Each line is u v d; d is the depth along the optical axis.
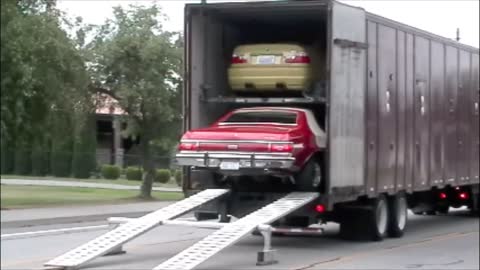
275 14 17.84
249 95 18.39
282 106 18.03
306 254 16.34
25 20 23.12
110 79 33.16
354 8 17.14
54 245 18.16
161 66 33.22
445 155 22.19
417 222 24.61
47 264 13.91
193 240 18.72
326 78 16.39
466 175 23.73
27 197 34.06
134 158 58.34
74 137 30.28
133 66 33.16
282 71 17.61
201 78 17.98
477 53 24.75
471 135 24.16
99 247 14.80
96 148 60.66
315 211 16.47
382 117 18.55
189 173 17.78
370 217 18.39
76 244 18.38
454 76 22.92
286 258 15.69
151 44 32.72
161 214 15.95
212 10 17.59
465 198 25.48
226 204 17.25
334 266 14.74
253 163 16.06
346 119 16.92
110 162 59.34
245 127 16.83
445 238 19.84
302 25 19.14
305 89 17.66
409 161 19.98
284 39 19.45
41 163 59.72
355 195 17.31
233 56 18.14
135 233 15.14
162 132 34.97
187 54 17.67
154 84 33.09
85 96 31.47
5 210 26.73
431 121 21.31
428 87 21.14
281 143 15.98
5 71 24.08
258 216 15.30
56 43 26.69
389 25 18.91
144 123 34.69
